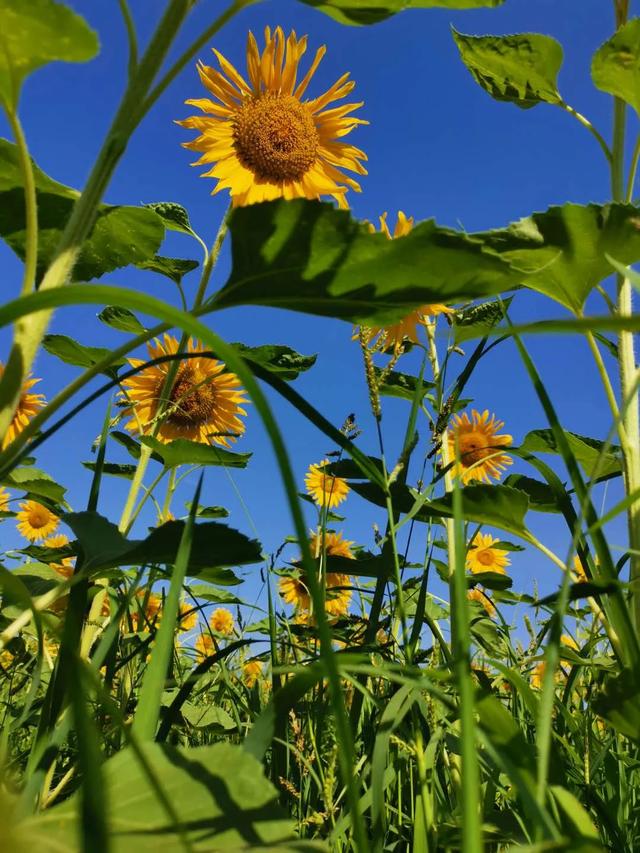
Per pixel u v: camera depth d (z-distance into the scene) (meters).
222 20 0.49
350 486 0.90
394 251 0.46
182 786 0.34
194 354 0.55
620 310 0.84
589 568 0.63
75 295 0.30
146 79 0.50
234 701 0.94
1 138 0.63
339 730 0.31
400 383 1.20
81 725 0.21
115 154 0.49
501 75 1.06
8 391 0.44
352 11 0.61
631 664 0.48
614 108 0.93
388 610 0.92
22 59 0.43
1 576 0.38
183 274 1.27
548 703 0.34
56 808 0.29
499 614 1.05
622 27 0.83
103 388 0.55
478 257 0.46
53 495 1.44
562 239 0.65
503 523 0.79
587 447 0.99
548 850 0.30
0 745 0.48
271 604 0.84
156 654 0.42
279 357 1.36
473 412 1.68
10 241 0.69
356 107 1.67
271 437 0.28
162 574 0.98
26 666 1.04
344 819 0.54
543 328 0.31
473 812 0.29
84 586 0.56
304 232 0.47
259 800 0.34
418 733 0.58
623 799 0.68
